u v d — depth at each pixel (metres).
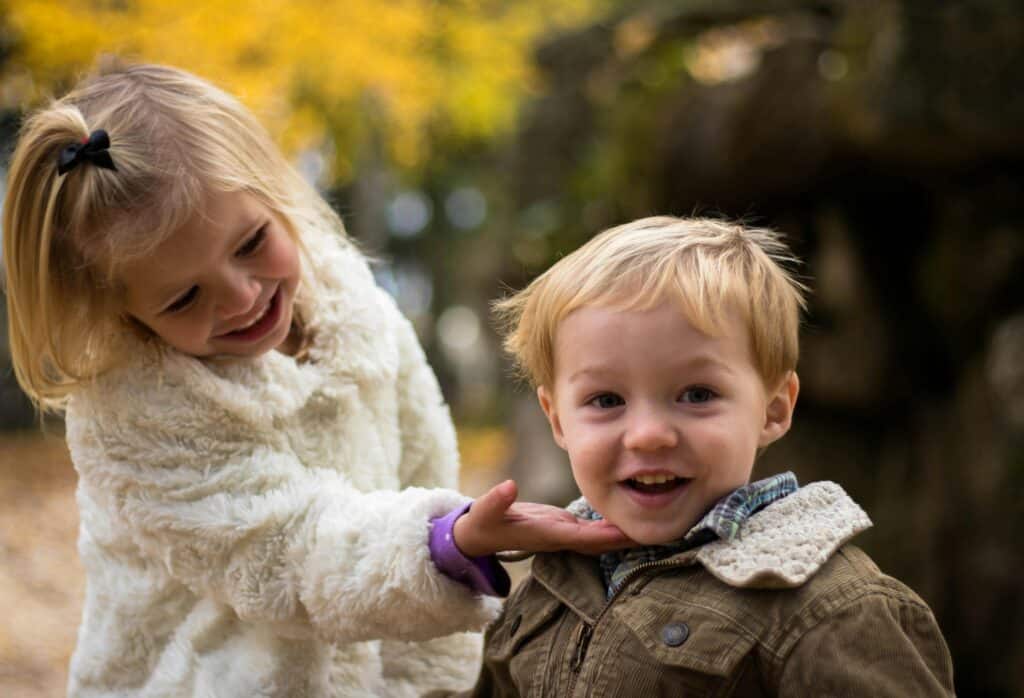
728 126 5.16
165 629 1.65
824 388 5.26
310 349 1.67
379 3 5.78
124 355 1.54
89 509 1.67
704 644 1.22
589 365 1.29
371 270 1.91
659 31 5.77
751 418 1.30
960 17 3.97
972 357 4.80
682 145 5.45
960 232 4.72
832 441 5.32
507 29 6.70
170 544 1.51
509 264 6.67
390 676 1.76
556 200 6.52
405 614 1.42
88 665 1.68
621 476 1.29
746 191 5.25
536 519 1.36
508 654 1.43
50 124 1.49
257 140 1.61
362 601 1.42
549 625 1.41
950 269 4.77
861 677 1.15
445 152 10.46
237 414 1.53
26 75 5.22
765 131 5.02
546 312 1.37
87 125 1.50
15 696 4.24
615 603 1.32
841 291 5.15
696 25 5.66
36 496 7.75
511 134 7.08
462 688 1.79
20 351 1.55
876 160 4.59
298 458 1.60
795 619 1.19
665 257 1.30
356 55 5.83
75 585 5.76
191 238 1.44
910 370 5.07
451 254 14.59
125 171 1.44
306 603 1.47
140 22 4.86
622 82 6.01
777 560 1.22
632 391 1.28
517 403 7.14
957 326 4.82
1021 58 3.92
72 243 1.47
